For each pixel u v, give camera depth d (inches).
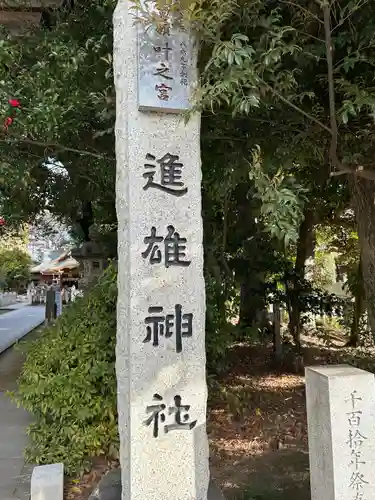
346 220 335.9
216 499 116.0
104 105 165.2
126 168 113.3
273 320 321.7
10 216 293.9
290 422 204.7
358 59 115.9
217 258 257.3
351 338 357.1
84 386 151.7
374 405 92.5
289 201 103.1
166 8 106.6
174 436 109.9
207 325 195.6
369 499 91.0
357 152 149.1
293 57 128.0
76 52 172.7
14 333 515.2
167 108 113.4
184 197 115.5
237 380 263.9
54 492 123.2
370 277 192.2
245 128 159.8
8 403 237.1
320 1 103.4
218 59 98.3
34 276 1216.8
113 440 149.5
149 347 110.0
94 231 328.5
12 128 167.9
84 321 168.7
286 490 144.4
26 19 228.4
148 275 111.4
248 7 110.2
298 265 340.5
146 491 107.4
